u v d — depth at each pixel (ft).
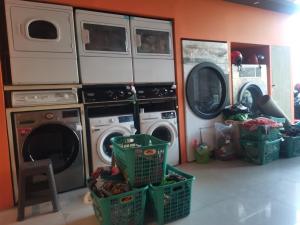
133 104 9.55
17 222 6.48
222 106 12.06
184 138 10.91
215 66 11.63
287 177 8.68
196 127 11.20
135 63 9.45
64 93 8.02
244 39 12.82
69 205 7.28
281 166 9.95
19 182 6.59
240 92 12.82
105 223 5.60
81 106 8.32
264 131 10.16
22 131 7.34
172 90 10.41
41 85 7.68
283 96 15.07
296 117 16.97
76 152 8.23
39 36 7.68
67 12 8.00
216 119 11.89
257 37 13.39
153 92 9.90
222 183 8.38
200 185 8.27
